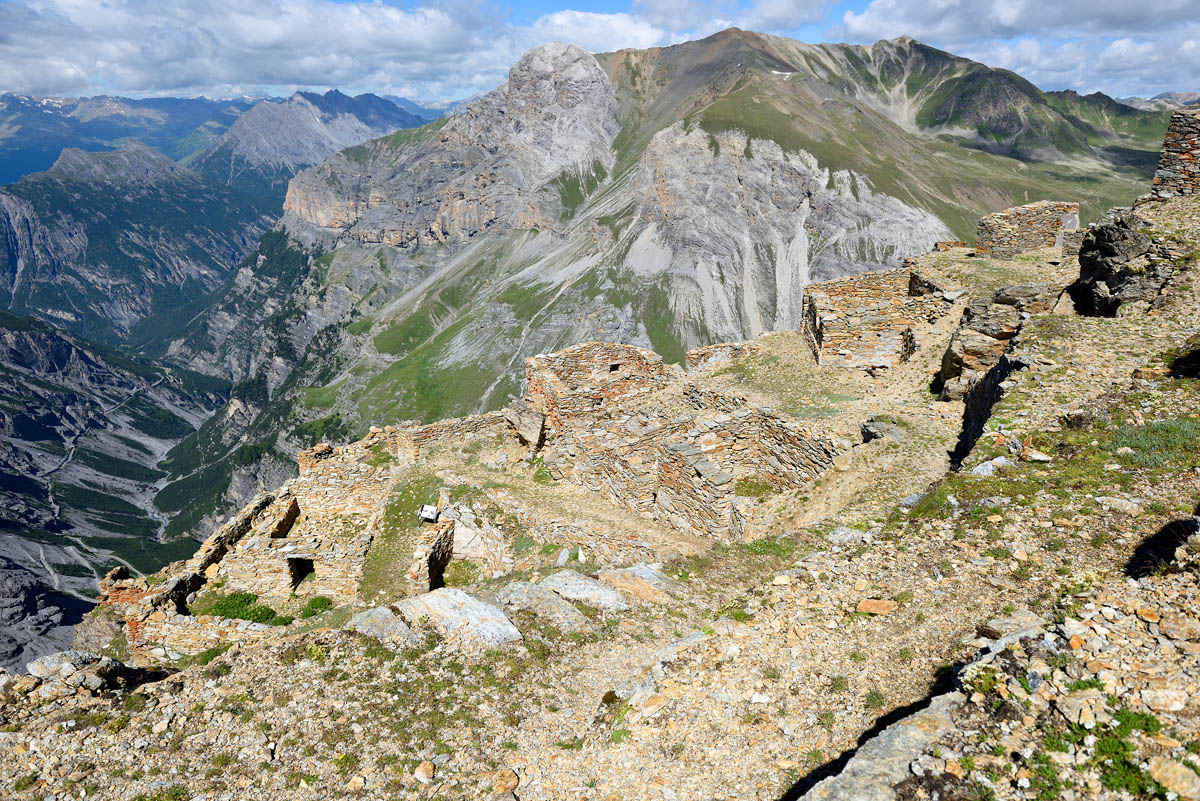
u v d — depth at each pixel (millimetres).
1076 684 9258
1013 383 22344
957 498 17000
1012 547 14461
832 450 23938
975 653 11438
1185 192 31391
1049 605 12281
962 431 24562
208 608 28594
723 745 11648
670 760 11695
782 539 20094
